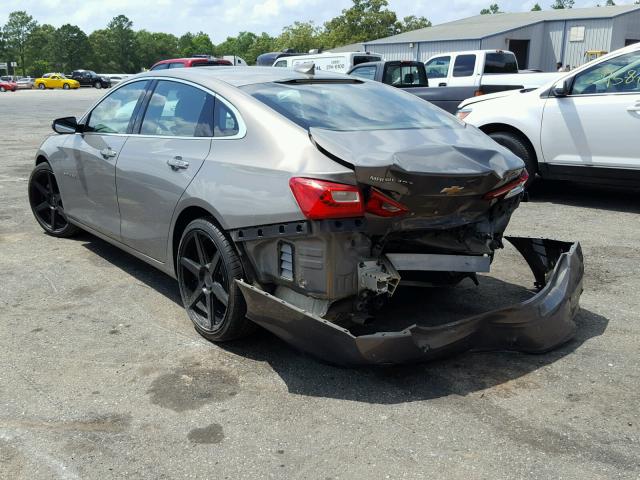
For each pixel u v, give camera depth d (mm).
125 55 143875
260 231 3258
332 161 3064
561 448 2725
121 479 2551
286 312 3119
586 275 4930
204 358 3580
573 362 3492
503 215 3643
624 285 4699
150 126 4316
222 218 3420
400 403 3090
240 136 3555
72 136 5266
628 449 2713
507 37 32688
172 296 4535
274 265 3281
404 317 4070
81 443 2785
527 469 2586
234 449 2740
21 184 8742
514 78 14094
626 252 5508
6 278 4883
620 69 6730
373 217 3020
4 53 137000
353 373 3395
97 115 4980
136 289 4664
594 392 3180
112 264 5230
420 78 14539
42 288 4680
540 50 34344
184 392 3211
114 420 2963
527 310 3404
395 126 3635
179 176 3797
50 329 3963
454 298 4414
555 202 7586
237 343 3764
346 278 3088
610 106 6719
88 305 4359
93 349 3689
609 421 2924
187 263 3850
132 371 3430
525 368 3432
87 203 5027
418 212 3111
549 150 7266
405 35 37281
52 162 5504
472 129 3975
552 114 7164
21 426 2912
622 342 3738
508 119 7523
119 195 4477
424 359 3131
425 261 3275
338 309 3199
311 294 3143
